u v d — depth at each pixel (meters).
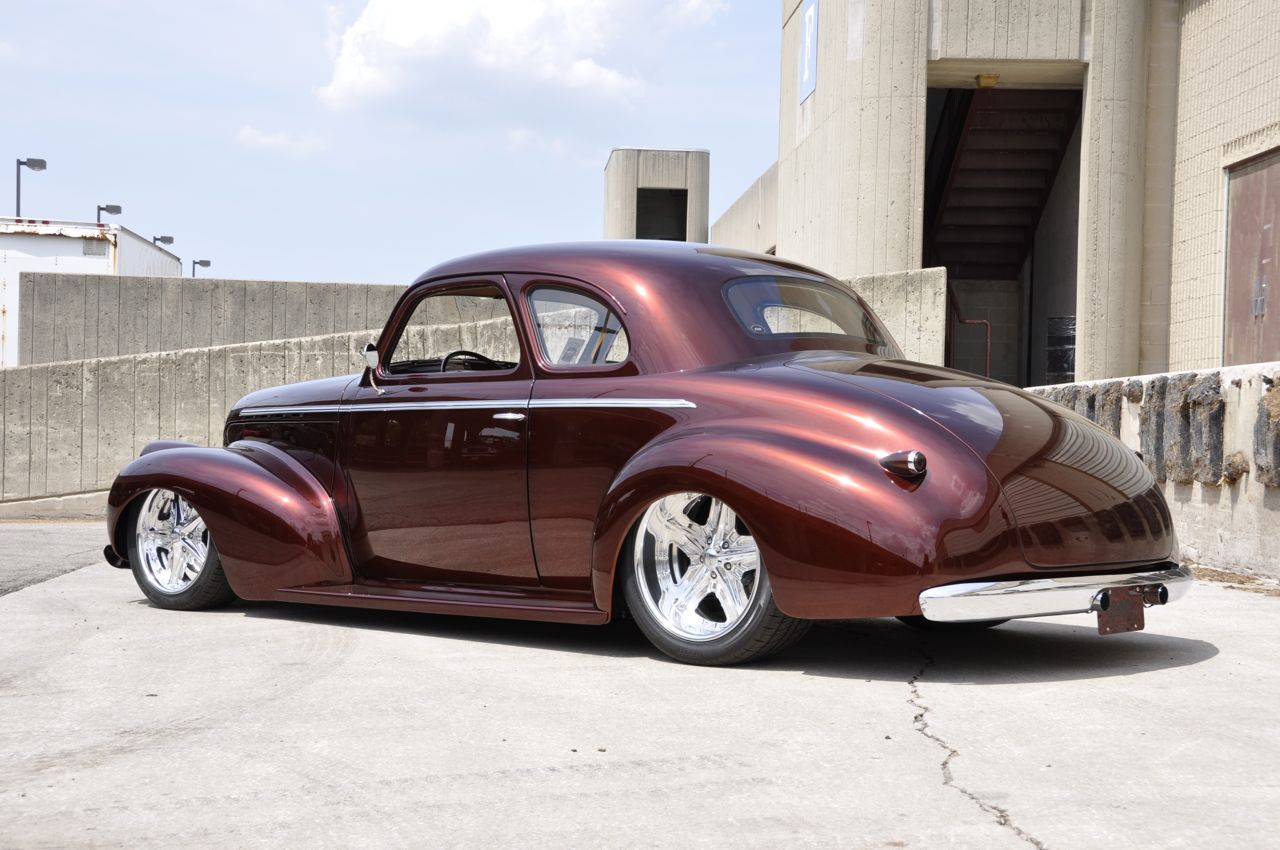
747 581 3.67
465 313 4.51
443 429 4.32
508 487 4.13
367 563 4.59
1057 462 3.51
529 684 3.46
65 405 11.74
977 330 18.70
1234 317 12.54
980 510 3.30
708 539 3.71
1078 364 13.99
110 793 2.46
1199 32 13.23
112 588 5.73
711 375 3.79
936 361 9.84
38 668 3.74
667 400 3.78
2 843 2.18
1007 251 18.52
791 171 17.61
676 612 3.75
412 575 4.47
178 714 3.13
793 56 17.56
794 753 2.70
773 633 3.56
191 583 4.95
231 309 15.16
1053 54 13.81
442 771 2.59
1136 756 2.64
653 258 4.13
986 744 2.76
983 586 3.28
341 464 4.65
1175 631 4.32
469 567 4.28
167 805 2.38
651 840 2.15
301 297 15.20
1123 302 13.80
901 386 3.62
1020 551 3.33
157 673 3.65
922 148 13.96
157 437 11.66
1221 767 2.55
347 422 4.63
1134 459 3.82
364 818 2.29
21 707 3.21
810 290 4.35
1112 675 3.53
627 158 31.78
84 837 2.20
